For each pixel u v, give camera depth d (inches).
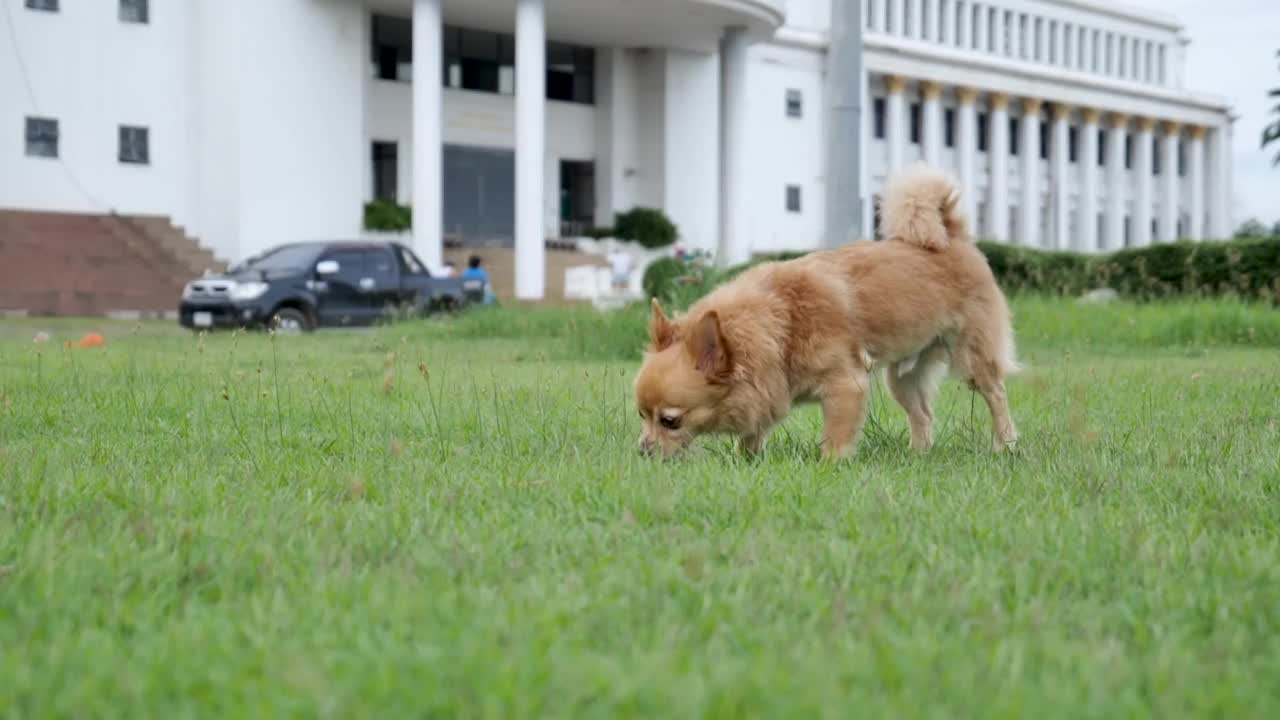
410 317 940.0
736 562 136.6
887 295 240.2
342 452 239.1
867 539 147.3
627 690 88.7
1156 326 686.5
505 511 167.5
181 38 1437.0
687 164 1748.3
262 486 187.2
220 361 501.0
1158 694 94.0
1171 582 127.6
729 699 87.3
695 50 1748.3
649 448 221.0
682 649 100.3
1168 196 2861.7
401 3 1513.3
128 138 1408.7
